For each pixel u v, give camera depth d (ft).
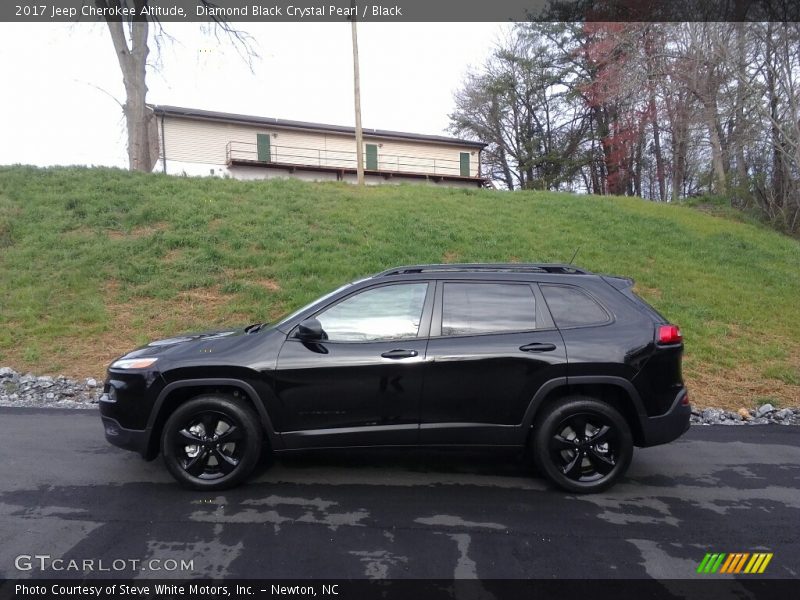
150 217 45.09
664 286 40.86
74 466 16.35
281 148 107.65
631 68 67.41
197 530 12.60
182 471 14.64
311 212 50.11
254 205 50.52
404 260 41.01
